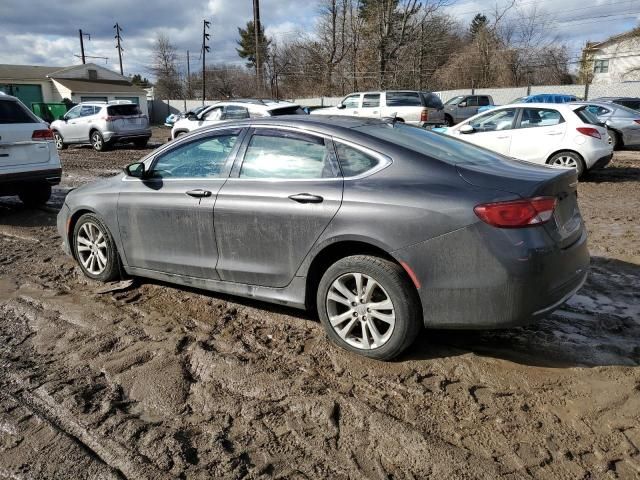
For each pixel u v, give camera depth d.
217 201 4.11
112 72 48.50
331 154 3.74
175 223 4.40
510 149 11.05
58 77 44.00
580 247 3.55
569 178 3.54
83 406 3.14
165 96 69.88
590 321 4.13
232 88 68.62
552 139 10.67
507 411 3.01
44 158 8.33
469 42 52.41
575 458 2.64
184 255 4.42
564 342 3.79
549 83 46.16
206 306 4.54
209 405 3.15
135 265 4.83
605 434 2.81
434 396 3.17
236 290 4.18
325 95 50.66
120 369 3.56
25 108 8.24
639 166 13.35
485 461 2.62
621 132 15.90
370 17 42.94
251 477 2.56
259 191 3.92
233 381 3.38
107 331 4.10
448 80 46.03
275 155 3.98
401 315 3.37
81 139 19.75
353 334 3.71
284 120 4.07
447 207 3.23
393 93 18.98
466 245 3.18
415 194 3.35
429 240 3.25
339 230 3.52
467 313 3.24
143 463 2.66
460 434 2.83
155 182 4.61
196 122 15.52
